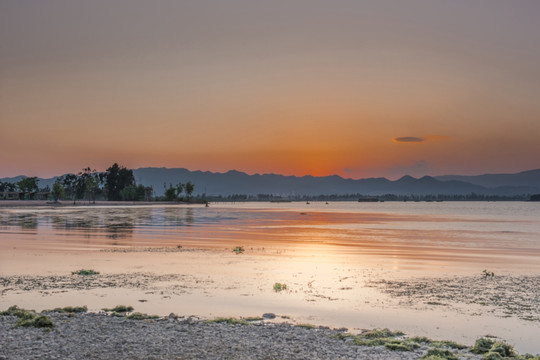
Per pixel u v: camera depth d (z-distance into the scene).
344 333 14.97
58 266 29.34
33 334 13.62
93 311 17.84
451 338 15.30
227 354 12.20
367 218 115.31
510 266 31.53
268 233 60.97
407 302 20.27
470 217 124.31
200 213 135.88
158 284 23.58
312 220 101.25
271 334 14.43
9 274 26.19
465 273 28.28
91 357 11.61
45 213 118.06
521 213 163.25
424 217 123.19
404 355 12.52
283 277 26.17
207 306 19.08
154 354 11.99
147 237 51.84
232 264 31.06
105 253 36.47
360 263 32.50
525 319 17.67
